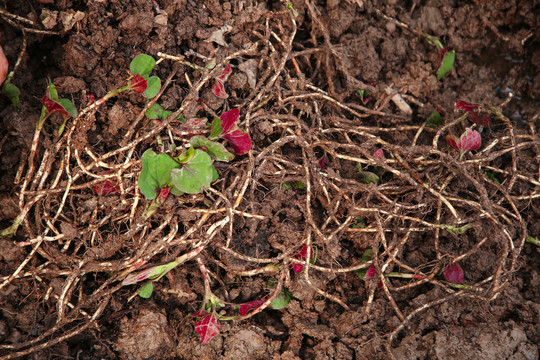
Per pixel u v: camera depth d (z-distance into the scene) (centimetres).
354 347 57
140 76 55
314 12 61
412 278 58
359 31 63
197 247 56
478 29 65
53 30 58
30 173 56
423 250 59
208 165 55
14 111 57
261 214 57
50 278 56
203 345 56
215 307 57
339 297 58
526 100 64
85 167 56
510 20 65
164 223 55
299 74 60
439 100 63
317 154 59
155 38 58
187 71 58
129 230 55
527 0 64
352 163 59
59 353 56
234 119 56
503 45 65
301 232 57
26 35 58
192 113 57
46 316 56
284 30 61
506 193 58
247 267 57
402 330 57
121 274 56
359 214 57
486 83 64
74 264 56
